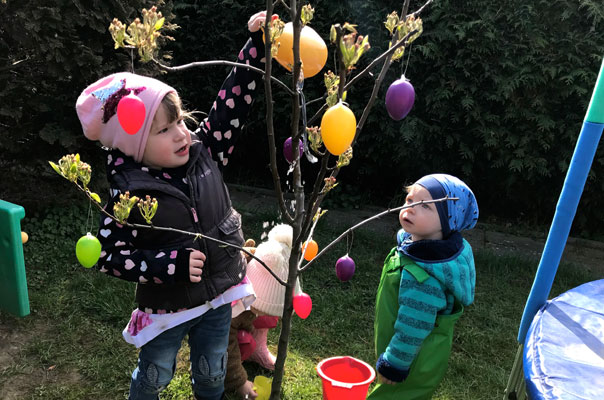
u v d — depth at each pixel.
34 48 3.51
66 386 2.46
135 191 1.65
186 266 1.68
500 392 2.69
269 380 2.47
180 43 5.30
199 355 2.00
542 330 1.72
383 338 2.10
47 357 2.63
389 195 5.62
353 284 3.68
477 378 2.80
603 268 4.49
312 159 1.29
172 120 1.66
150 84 1.63
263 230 4.47
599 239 5.07
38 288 3.22
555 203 5.12
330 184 1.51
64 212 3.98
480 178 5.19
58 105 3.82
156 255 1.69
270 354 2.69
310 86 4.96
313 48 1.30
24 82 3.69
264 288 2.31
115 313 2.99
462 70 4.59
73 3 3.50
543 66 4.45
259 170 5.91
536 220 5.29
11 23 3.48
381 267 3.99
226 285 1.88
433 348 2.01
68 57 3.60
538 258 4.47
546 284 1.90
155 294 1.81
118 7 3.67
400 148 4.90
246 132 5.51
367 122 4.94
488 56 4.56
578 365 1.53
